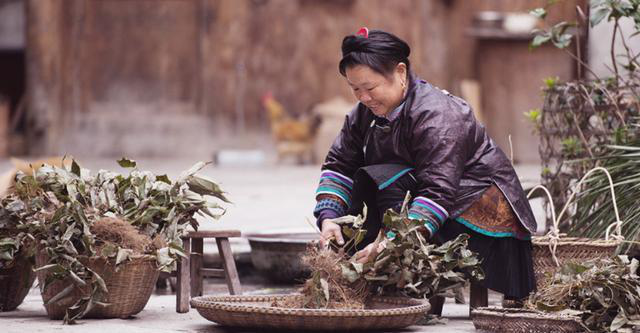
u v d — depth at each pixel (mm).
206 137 34531
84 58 34469
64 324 5152
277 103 34781
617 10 6883
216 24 34656
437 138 5371
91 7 34438
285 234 8539
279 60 34812
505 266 5566
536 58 32844
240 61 34688
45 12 33969
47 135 33938
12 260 5590
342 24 34844
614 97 7164
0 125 33938
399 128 5527
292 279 7375
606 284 4816
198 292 6082
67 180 5520
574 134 7262
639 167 6570
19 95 39844
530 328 4777
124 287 5324
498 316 4855
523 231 5598
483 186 5527
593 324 4809
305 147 31438
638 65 7184
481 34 32688
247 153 31438
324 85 34875
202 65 34688
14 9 39000
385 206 5555
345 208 5789
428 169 5371
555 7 29547
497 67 33312
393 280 5254
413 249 5188
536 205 11688
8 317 5566
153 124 34531
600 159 6742
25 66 37719
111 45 34594
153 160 32969
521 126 32875
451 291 5449
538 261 5652
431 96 5500
